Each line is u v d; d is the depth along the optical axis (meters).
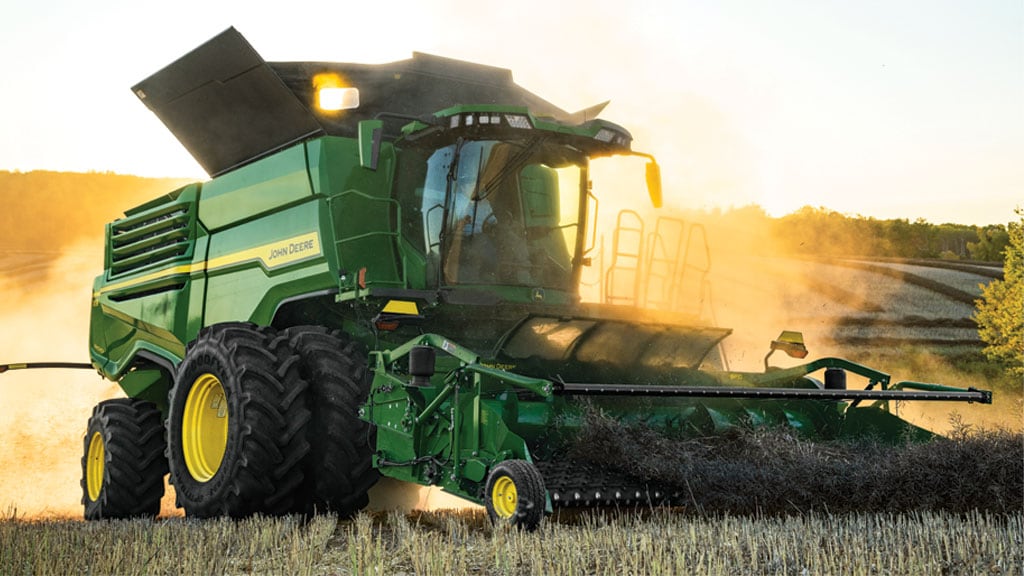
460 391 5.73
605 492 5.69
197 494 7.12
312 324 7.86
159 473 9.28
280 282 7.50
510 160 6.92
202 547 5.11
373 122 6.41
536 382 5.30
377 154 6.38
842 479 5.86
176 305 8.68
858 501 5.80
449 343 5.81
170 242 9.03
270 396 6.71
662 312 7.00
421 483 5.86
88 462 9.80
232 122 8.07
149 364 9.69
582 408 6.32
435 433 5.83
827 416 7.47
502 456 5.34
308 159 7.27
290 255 7.39
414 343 6.08
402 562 4.71
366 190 7.21
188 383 7.46
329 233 7.10
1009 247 41.72
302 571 4.42
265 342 7.08
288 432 6.65
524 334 6.53
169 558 4.79
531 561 4.46
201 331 7.52
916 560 4.29
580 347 6.76
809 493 5.82
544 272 7.18
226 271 8.16
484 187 6.88
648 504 5.85
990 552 4.60
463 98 8.41
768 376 7.65
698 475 5.86
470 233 6.91
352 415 6.72
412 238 7.16
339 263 7.00
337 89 7.94
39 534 5.68
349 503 6.76
